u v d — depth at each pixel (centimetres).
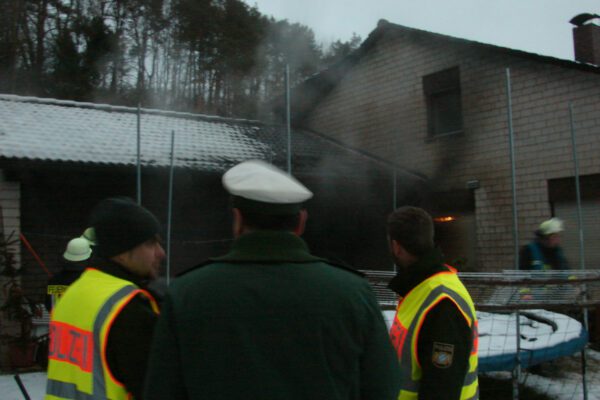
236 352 146
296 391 145
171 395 150
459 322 223
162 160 893
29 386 580
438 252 246
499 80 1093
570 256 968
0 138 830
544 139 1019
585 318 588
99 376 192
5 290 691
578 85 973
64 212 848
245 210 162
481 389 586
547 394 575
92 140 916
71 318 205
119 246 210
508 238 1060
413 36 1260
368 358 157
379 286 423
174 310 153
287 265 155
